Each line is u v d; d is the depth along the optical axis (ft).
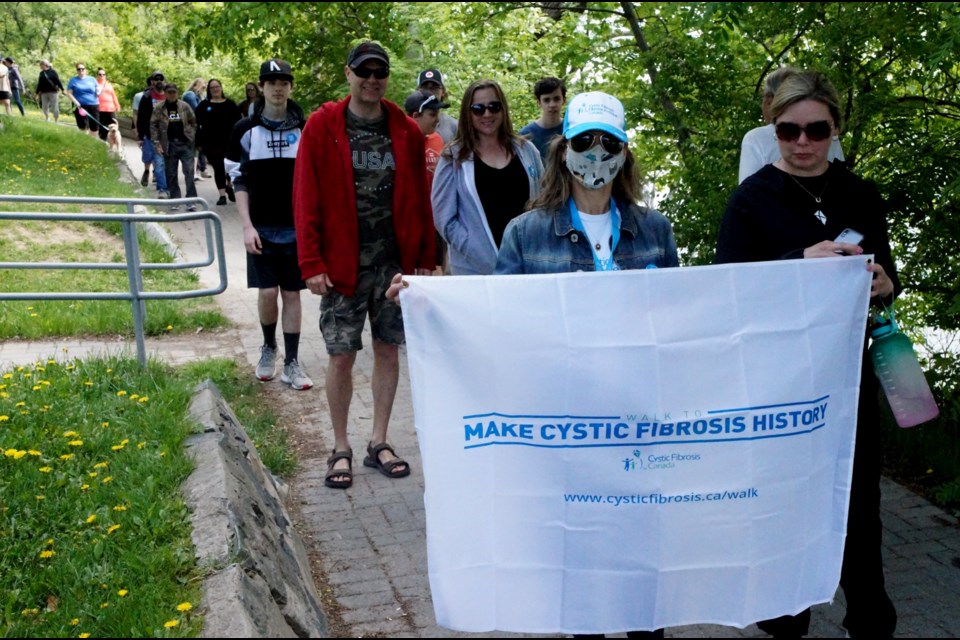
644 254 11.43
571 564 10.17
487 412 9.99
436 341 9.95
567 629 10.30
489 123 16.66
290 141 22.13
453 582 10.14
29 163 52.54
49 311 26.84
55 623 10.59
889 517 16.69
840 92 20.16
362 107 17.13
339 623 13.25
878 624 12.07
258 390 22.82
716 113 22.99
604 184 11.02
